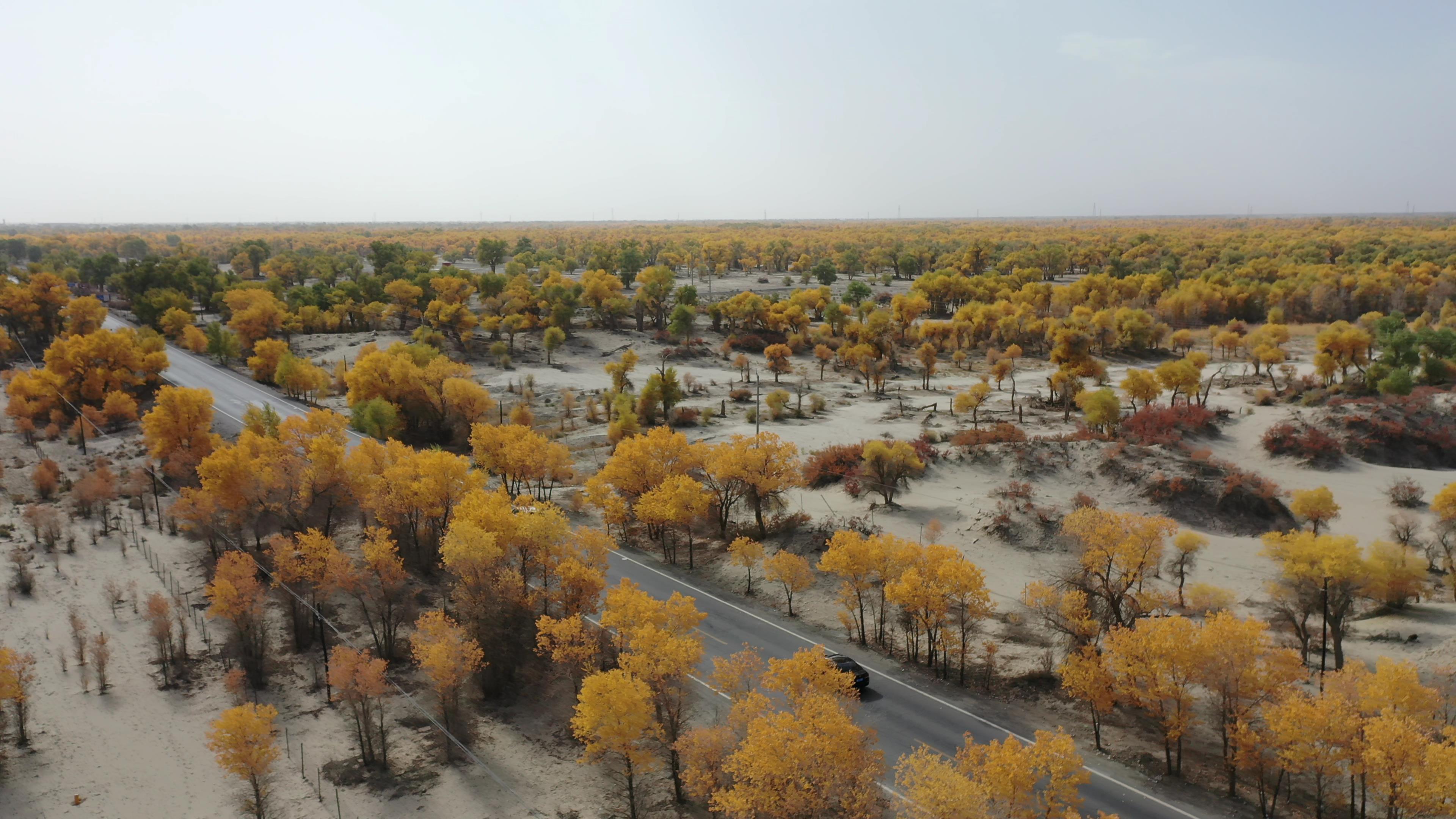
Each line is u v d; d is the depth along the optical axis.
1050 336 196.00
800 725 43.66
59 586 79.56
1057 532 81.75
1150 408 122.12
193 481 104.50
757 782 42.47
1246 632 46.34
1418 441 105.81
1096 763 49.81
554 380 169.25
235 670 65.62
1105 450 98.94
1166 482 90.00
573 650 57.44
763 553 75.06
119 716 60.34
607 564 68.88
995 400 150.25
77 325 173.75
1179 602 68.62
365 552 68.62
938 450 109.31
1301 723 42.44
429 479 80.88
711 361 192.88
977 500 91.25
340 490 87.25
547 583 69.94
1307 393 136.12
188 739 57.81
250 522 86.44
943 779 38.81
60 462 117.56
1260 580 72.75
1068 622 58.75
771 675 50.06
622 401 137.75
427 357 152.25
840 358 186.88
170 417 106.06
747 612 71.94
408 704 61.19
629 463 88.12
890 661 62.75
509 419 139.50
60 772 54.34
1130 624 62.09
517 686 62.50
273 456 90.25
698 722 55.38
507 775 52.53
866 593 74.06
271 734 57.31
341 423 104.75
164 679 64.75
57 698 62.44
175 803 51.59
